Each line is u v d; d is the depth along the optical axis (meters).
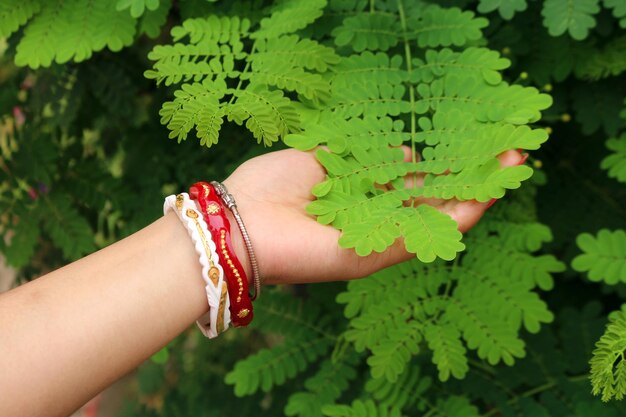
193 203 0.43
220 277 0.42
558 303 0.66
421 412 0.55
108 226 0.70
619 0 0.47
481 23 0.50
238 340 0.88
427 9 0.52
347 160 0.45
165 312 0.42
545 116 0.58
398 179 0.44
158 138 0.67
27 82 0.67
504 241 0.51
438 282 0.50
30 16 0.51
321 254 0.44
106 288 0.41
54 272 0.42
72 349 0.39
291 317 0.62
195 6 0.53
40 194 0.65
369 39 0.50
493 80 0.47
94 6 0.51
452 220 0.41
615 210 0.63
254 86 0.45
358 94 0.47
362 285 0.50
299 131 0.45
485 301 0.49
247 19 0.51
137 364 0.41
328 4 0.53
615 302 0.65
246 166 0.46
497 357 0.48
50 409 0.39
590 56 0.55
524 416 0.54
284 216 0.44
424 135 0.46
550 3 0.48
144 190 0.67
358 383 0.61
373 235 0.41
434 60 0.49
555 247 0.62
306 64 0.47
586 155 0.64
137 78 0.66
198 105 0.43
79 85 0.63
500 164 0.43
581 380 0.55
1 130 0.67
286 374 0.60
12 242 0.65
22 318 0.39
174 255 0.43
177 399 0.78
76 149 0.68
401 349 0.48
